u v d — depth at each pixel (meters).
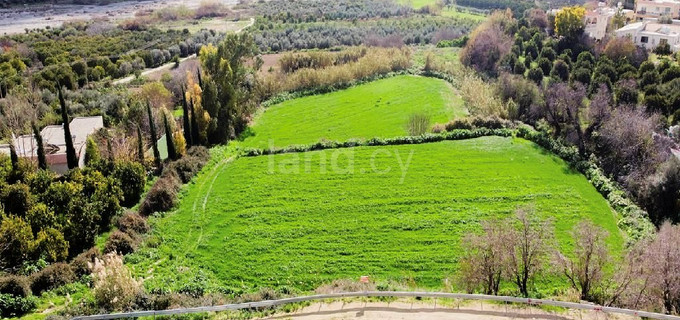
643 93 66.25
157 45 99.12
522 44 85.62
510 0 128.12
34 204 41.28
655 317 28.67
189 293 34.56
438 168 53.28
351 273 38.53
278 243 42.16
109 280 31.89
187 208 47.38
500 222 37.19
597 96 59.69
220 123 61.84
